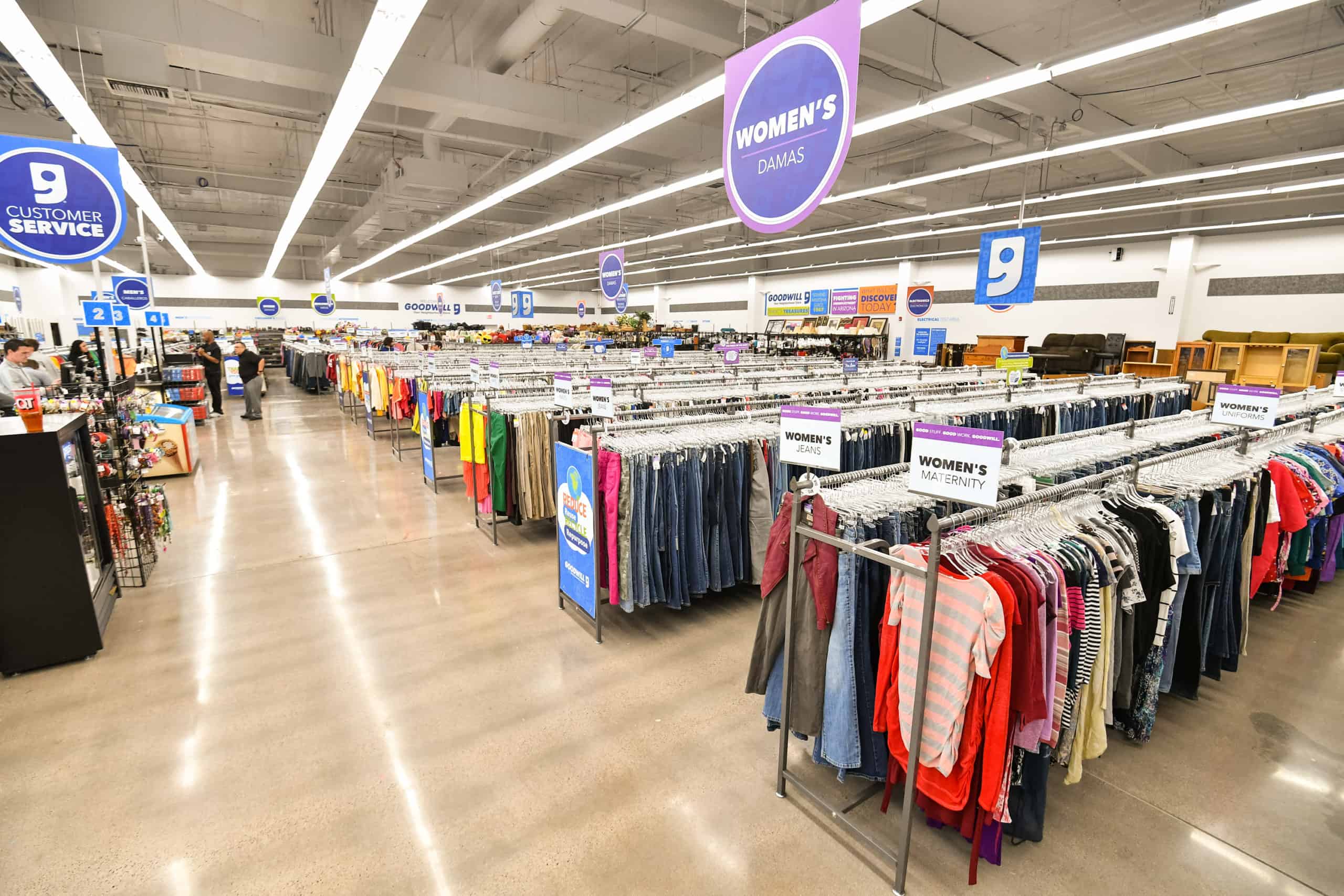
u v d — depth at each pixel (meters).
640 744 2.77
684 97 5.93
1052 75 5.26
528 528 5.69
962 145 12.00
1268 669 3.36
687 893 2.02
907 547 1.97
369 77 5.43
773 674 2.48
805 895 2.02
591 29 8.27
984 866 2.13
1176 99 9.20
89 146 4.65
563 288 37.47
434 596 4.27
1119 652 2.31
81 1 5.76
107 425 4.20
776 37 3.26
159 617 3.92
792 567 2.22
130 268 25.53
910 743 1.90
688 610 4.11
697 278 28.28
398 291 31.91
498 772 2.58
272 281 28.92
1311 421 4.27
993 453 1.73
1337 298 12.42
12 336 13.55
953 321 19.31
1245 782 2.54
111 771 2.54
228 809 2.36
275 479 7.40
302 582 4.47
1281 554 3.38
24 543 3.15
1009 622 1.73
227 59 6.53
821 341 20.45
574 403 5.38
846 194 11.31
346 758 2.65
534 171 9.22
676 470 3.50
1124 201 13.81
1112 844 2.22
